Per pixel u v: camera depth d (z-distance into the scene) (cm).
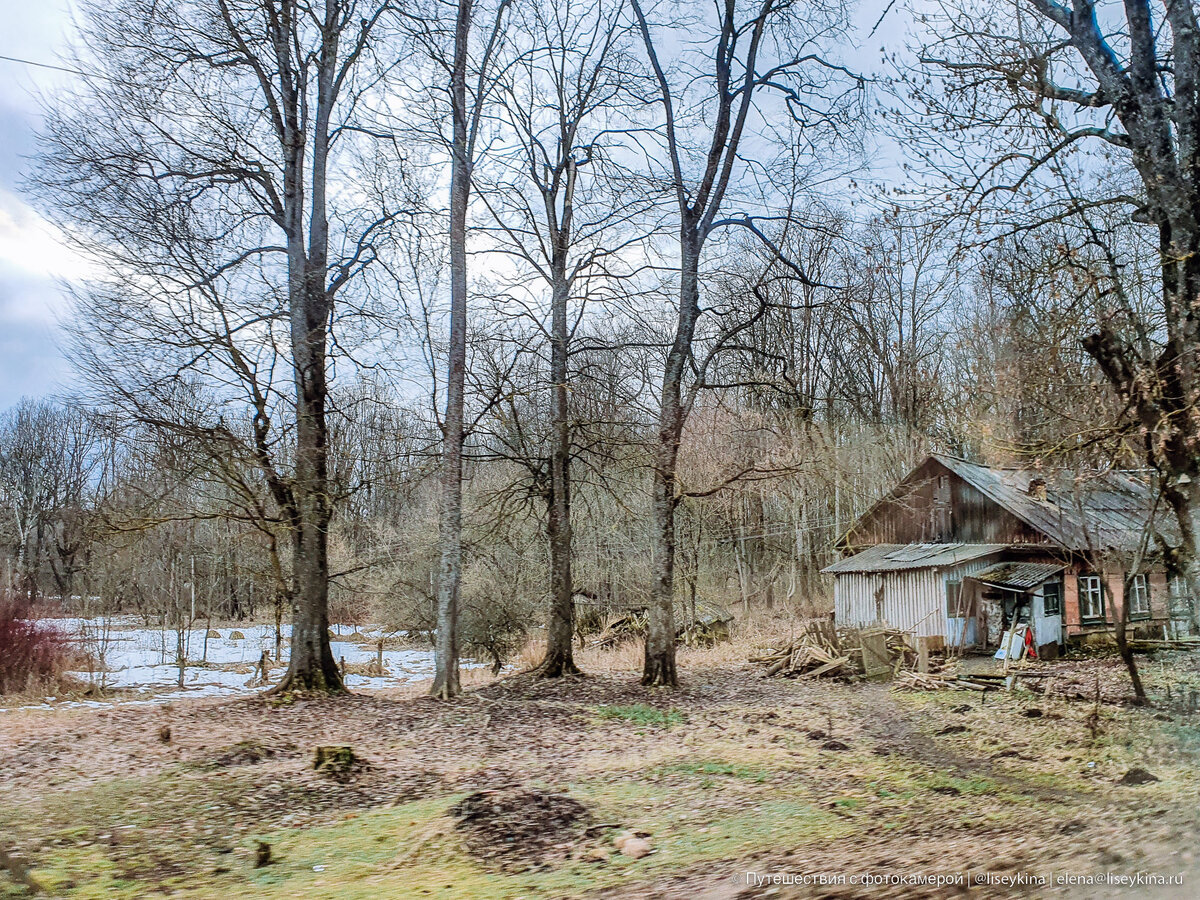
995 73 1171
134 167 1741
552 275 2277
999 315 2236
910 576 2750
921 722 1530
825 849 694
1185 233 1002
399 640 3900
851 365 4278
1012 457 1188
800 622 3572
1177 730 1246
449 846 716
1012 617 2553
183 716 1515
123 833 785
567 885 610
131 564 3039
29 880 619
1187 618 1972
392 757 1191
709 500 3500
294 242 1878
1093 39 1095
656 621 1977
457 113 1927
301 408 1814
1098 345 1033
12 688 1977
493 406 2002
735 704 1766
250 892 609
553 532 2177
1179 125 1034
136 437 1650
